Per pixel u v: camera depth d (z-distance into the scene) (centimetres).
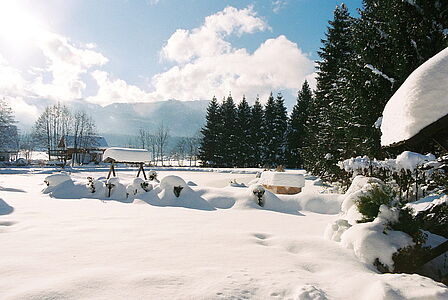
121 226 563
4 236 465
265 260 358
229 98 5597
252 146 5400
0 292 246
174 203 990
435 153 737
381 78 1138
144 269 311
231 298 246
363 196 466
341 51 2677
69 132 6988
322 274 329
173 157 10300
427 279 287
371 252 373
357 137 1292
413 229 395
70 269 311
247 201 957
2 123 5606
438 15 994
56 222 598
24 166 4581
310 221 709
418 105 301
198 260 350
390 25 1079
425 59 1005
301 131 4875
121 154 1908
